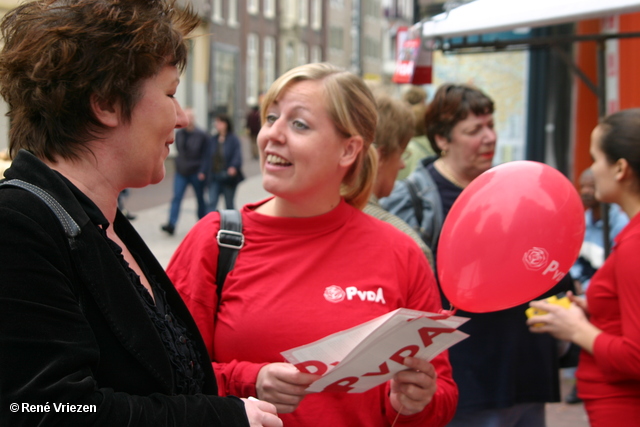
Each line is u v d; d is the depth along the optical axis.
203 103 26.44
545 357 2.58
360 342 1.40
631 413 2.15
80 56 1.18
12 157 1.29
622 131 2.24
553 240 1.70
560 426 4.04
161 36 1.25
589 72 7.04
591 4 2.54
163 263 8.27
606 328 2.25
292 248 1.83
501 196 1.73
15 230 1.07
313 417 1.71
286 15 37.75
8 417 1.02
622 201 2.28
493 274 1.71
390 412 1.80
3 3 10.26
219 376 1.71
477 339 2.51
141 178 1.31
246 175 20.78
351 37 47.66
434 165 2.85
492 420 2.54
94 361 1.12
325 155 1.81
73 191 1.21
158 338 1.24
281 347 1.72
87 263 1.16
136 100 1.25
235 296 1.79
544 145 7.76
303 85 1.82
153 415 1.15
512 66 7.82
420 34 3.84
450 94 2.78
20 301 1.04
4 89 1.22
